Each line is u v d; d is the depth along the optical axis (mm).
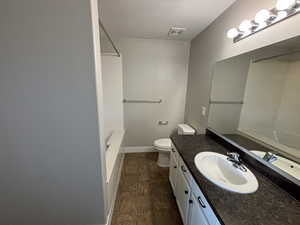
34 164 1161
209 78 2018
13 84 992
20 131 1079
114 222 1555
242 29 1288
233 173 1188
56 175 1205
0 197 1211
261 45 1166
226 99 1609
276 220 719
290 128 929
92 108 1084
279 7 921
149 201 1836
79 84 1031
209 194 882
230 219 718
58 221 1327
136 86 2885
